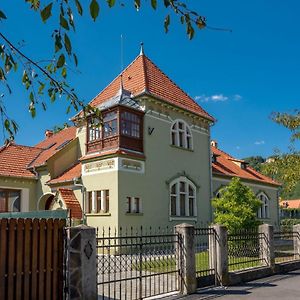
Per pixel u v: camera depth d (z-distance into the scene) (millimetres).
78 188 21875
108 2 3166
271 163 23797
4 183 24016
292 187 23266
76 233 7898
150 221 21062
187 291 10078
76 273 7766
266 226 13805
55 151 25797
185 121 24578
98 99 24672
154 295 9711
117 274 12281
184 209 23609
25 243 7391
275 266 13664
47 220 7785
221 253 11359
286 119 22891
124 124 20531
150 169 21562
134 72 24609
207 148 26188
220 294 10062
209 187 25766
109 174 20172
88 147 21875
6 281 7047
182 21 3766
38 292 7449
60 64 3682
